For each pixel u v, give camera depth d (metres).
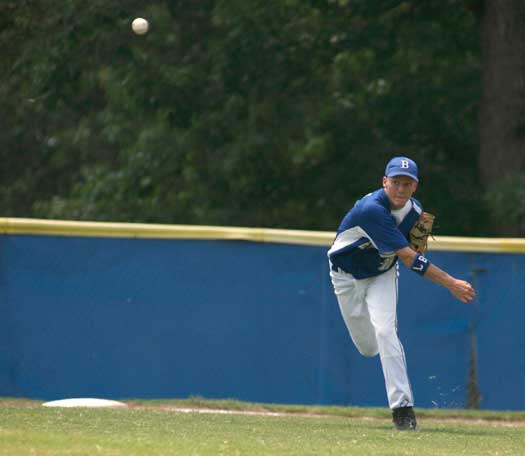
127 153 67.19
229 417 28.58
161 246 35.16
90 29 54.62
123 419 26.23
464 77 63.47
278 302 35.00
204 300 35.09
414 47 62.19
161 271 35.16
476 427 28.72
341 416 32.88
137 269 35.19
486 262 34.97
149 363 35.06
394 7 60.19
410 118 64.25
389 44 60.75
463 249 34.97
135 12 55.47
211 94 58.44
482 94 57.31
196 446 20.62
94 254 35.16
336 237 26.27
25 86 57.62
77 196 73.88
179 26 58.28
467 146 65.62
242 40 57.50
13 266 35.06
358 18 60.50
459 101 63.59
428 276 24.94
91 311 35.12
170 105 57.97
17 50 55.62
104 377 35.03
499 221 51.62
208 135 60.72
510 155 55.16
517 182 52.16
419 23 61.78
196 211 62.44
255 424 26.77
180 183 64.50
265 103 60.53
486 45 56.16
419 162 63.25
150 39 56.41
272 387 34.97
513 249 34.91
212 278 35.12
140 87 57.34
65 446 19.86
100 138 77.50
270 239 35.06
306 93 62.56
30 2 54.28
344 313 26.81
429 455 20.72
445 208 60.66
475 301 34.97
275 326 35.00
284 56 59.09
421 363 34.94
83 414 27.05
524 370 34.91
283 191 63.50
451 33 62.53
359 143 63.91
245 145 60.59
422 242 26.05
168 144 63.34
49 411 27.52
